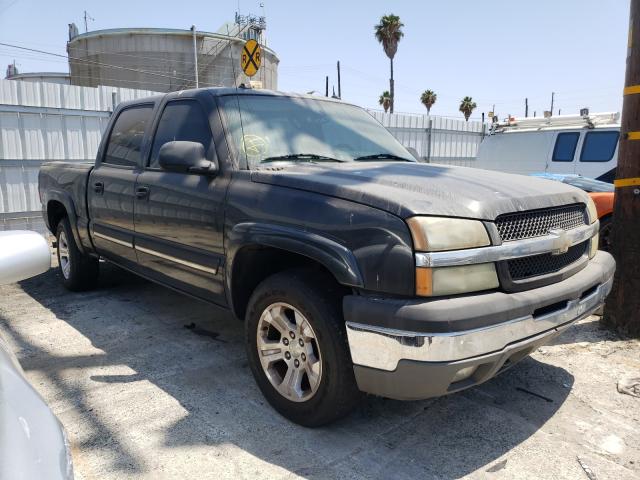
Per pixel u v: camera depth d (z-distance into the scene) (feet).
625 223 13.62
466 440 9.34
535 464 8.66
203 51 99.40
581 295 9.56
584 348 13.34
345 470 8.44
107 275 20.80
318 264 9.66
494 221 8.27
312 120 12.78
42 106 30.91
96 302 17.31
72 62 107.86
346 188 8.77
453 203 8.22
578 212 10.37
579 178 23.21
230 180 10.73
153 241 13.08
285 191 9.57
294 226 9.14
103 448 8.98
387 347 7.82
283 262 10.71
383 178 9.36
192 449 8.96
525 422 9.95
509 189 9.29
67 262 18.56
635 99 13.09
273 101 12.61
